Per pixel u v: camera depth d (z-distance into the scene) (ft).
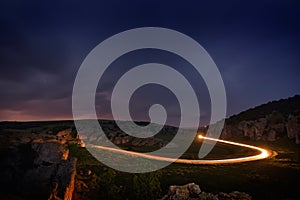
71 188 147.43
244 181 207.10
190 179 216.95
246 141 458.91
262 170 241.14
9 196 123.13
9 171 142.31
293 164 260.62
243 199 148.56
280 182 200.23
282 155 316.40
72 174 153.79
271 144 398.83
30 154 161.99
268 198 171.73
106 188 171.53
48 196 129.29
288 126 402.31
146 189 168.96
